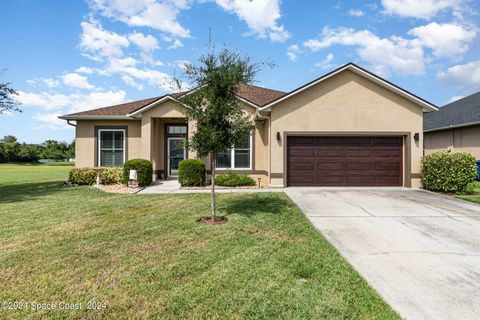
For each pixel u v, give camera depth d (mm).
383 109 12125
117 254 4473
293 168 12242
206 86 6363
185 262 4152
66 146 71000
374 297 3199
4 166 42094
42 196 10078
